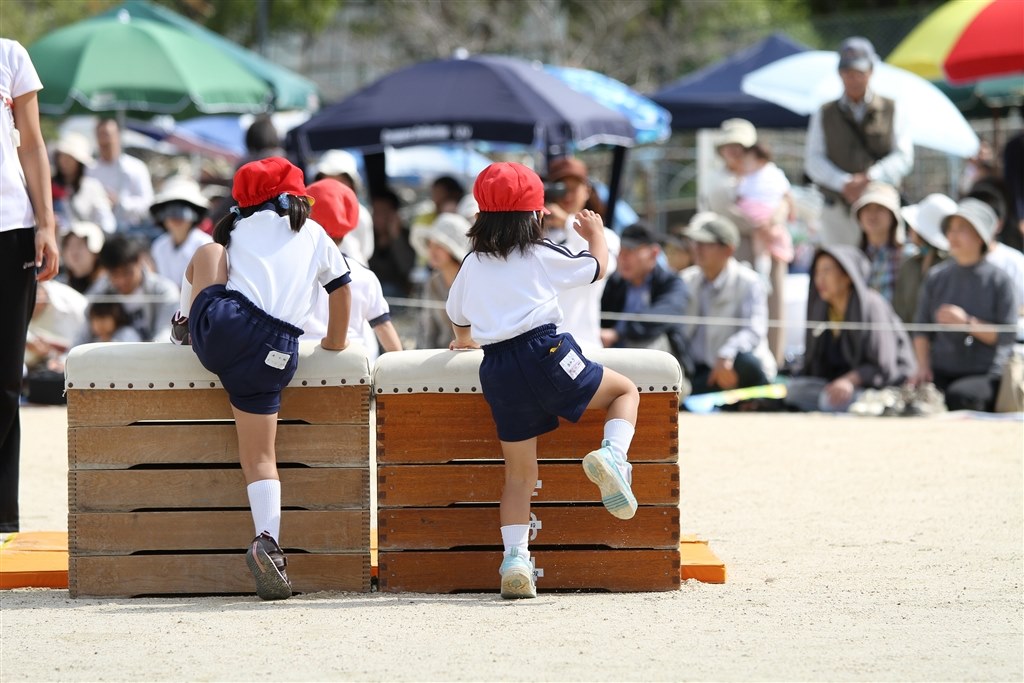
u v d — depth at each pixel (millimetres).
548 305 19172
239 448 19750
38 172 21641
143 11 60125
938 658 15797
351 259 23609
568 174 31328
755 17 99312
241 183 19828
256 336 19125
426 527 20141
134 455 19953
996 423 37500
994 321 39906
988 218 39906
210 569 20047
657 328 40500
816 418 39375
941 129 52969
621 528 20094
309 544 20078
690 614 18359
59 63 52312
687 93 62219
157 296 43656
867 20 85312
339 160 38656
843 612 18438
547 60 97938
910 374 40375
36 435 37219
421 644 16656
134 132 79188
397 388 19969
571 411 19125
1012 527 24656
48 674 15500
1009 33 46344
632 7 98438
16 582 20750
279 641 16891
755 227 47438
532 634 17141
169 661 15992
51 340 44125
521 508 19562
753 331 42031
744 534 24516
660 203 82500
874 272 43875
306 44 111500
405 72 50094
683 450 34156
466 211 40844
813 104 54250
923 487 28844
